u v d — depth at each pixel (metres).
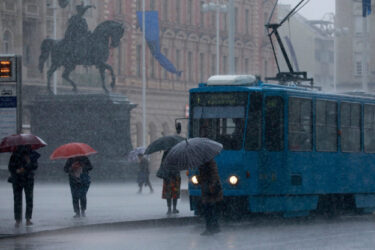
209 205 36.12
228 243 32.97
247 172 42.31
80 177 42.75
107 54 91.81
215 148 35.56
